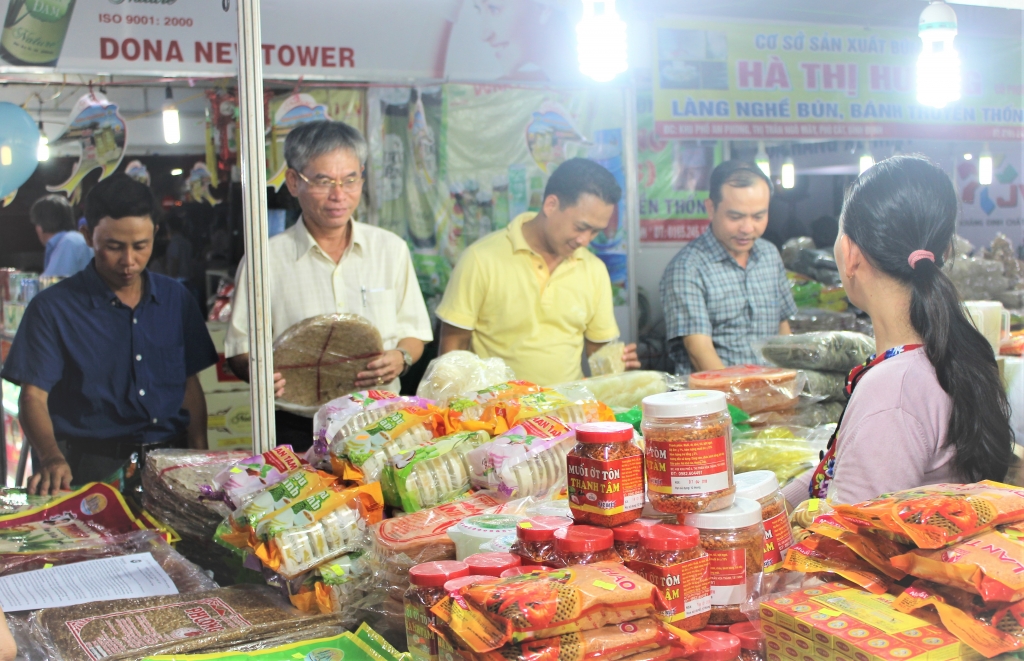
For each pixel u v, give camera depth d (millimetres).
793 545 1167
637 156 3881
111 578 1591
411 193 3619
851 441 1337
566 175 2648
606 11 2088
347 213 2703
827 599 1027
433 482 1556
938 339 1310
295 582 1428
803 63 3297
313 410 2488
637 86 3885
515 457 1509
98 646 1263
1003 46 3338
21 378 2844
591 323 3033
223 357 3607
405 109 3578
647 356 3895
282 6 3299
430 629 1021
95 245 2838
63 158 3375
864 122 3379
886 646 911
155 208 3486
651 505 1135
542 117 3719
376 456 1630
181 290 3027
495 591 936
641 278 4000
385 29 3451
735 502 1135
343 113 3488
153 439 2965
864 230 1374
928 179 1354
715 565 1067
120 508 2037
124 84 3371
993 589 937
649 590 950
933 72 2266
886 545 1067
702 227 4066
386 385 2750
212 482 1771
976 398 1285
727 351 2996
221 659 1228
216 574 1783
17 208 3438
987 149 3441
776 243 3936
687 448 1083
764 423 2094
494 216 3719
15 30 2990
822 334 2309
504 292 2832
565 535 1047
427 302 3674
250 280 1894
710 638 1014
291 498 1521
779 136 3299
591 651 929
